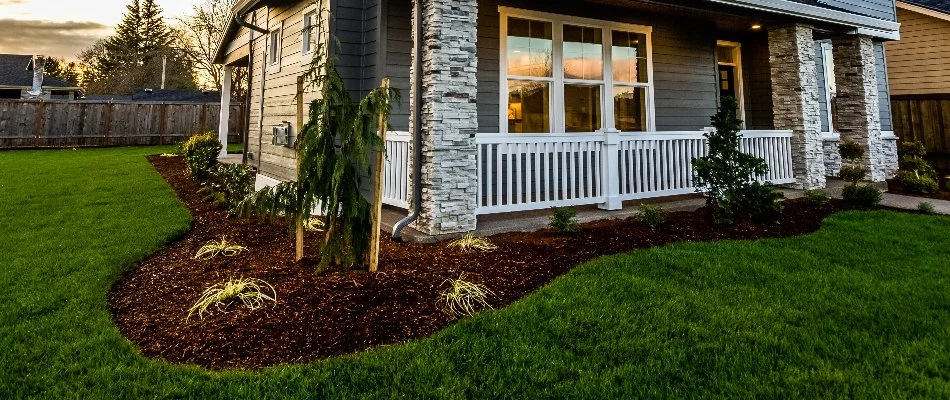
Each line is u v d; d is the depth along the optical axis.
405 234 4.64
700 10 6.94
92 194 7.12
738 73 9.56
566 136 5.53
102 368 2.25
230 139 18.58
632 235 4.83
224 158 12.48
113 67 44.50
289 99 7.55
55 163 10.76
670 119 8.26
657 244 4.56
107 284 3.44
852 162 8.59
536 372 2.25
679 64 8.34
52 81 31.56
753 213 5.41
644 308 2.96
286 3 7.91
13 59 26.70
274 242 4.73
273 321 2.72
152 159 11.99
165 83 38.53
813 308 2.95
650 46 8.01
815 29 8.29
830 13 7.45
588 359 2.36
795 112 7.49
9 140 14.52
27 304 3.00
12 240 4.59
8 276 3.53
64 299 3.11
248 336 2.57
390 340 2.57
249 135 10.16
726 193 5.41
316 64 3.69
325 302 2.96
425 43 4.69
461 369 2.28
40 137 15.06
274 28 8.55
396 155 5.41
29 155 12.57
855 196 6.82
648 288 3.30
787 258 4.02
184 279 3.53
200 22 32.81
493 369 2.27
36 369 2.25
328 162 3.40
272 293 3.11
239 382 2.15
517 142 5.22
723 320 2.78
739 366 2.29
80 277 3.52
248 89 10.27
